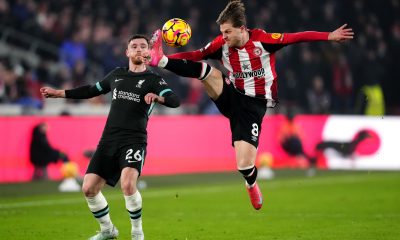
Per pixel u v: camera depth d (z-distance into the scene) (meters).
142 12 69.56
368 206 33.88
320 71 67.38
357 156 57.75
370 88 64.69
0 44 62.41
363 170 56.25
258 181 47.34
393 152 57.44
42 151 46.34
